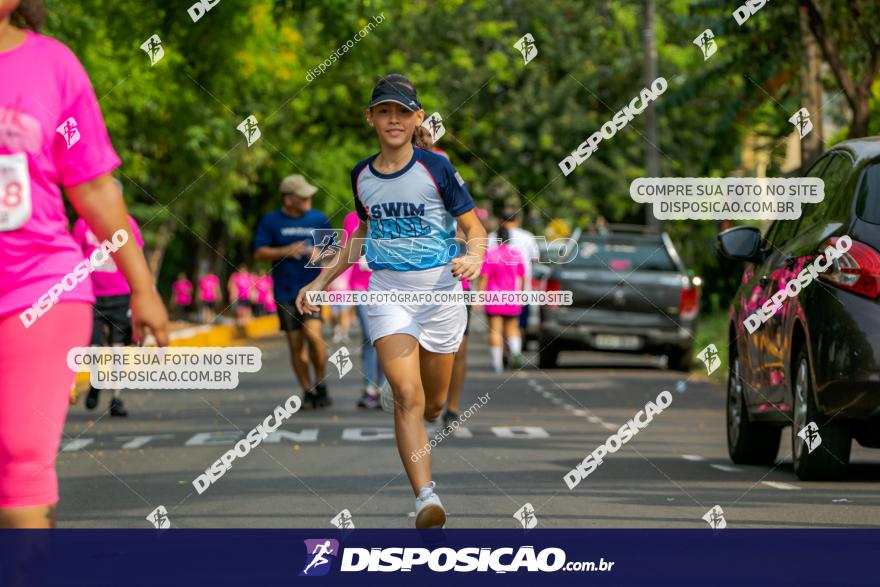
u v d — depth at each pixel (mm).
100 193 8828
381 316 14633
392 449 24156
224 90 53719
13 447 8508
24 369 8531
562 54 92000
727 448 24578
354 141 85500
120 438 26703
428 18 88938
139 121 64562
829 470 19359
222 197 77875
